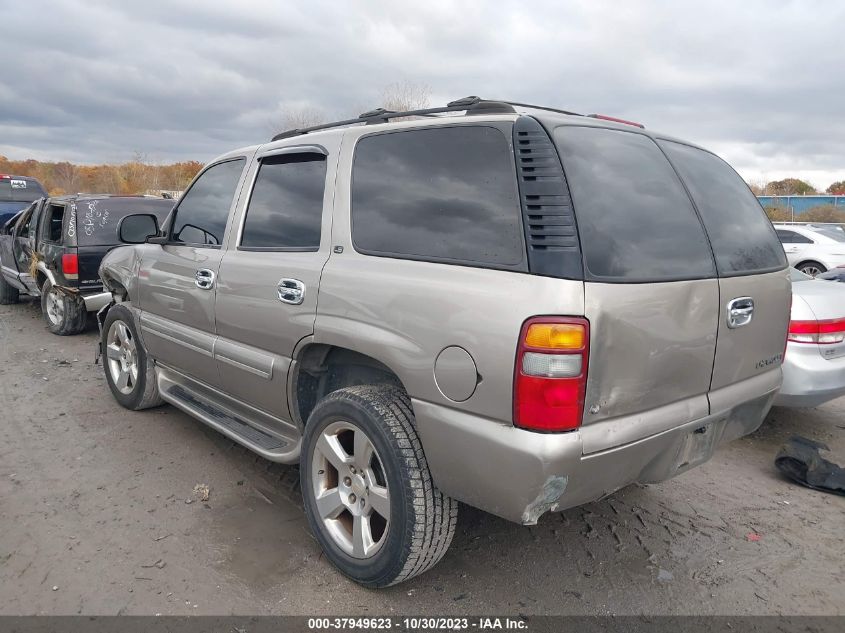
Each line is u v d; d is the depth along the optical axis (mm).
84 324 8047
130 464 4105
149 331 4523
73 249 7555
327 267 2951
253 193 3641
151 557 3055
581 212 2303
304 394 3283
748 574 3072
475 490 2381
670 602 2840
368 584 2805
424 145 2775
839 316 4629
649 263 2461
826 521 3629
